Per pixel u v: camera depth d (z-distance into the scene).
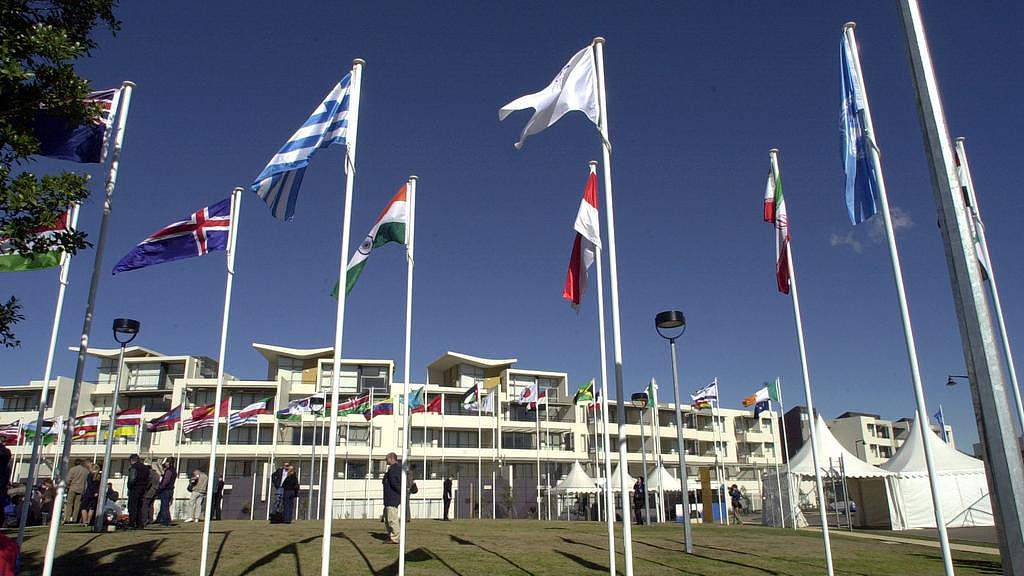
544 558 13.75
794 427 88.75
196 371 71.44
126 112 11.75
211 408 40.66
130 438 62.34
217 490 27.80
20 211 8.67
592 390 51.81
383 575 11.31
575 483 48.09
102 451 60.19
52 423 44.94
